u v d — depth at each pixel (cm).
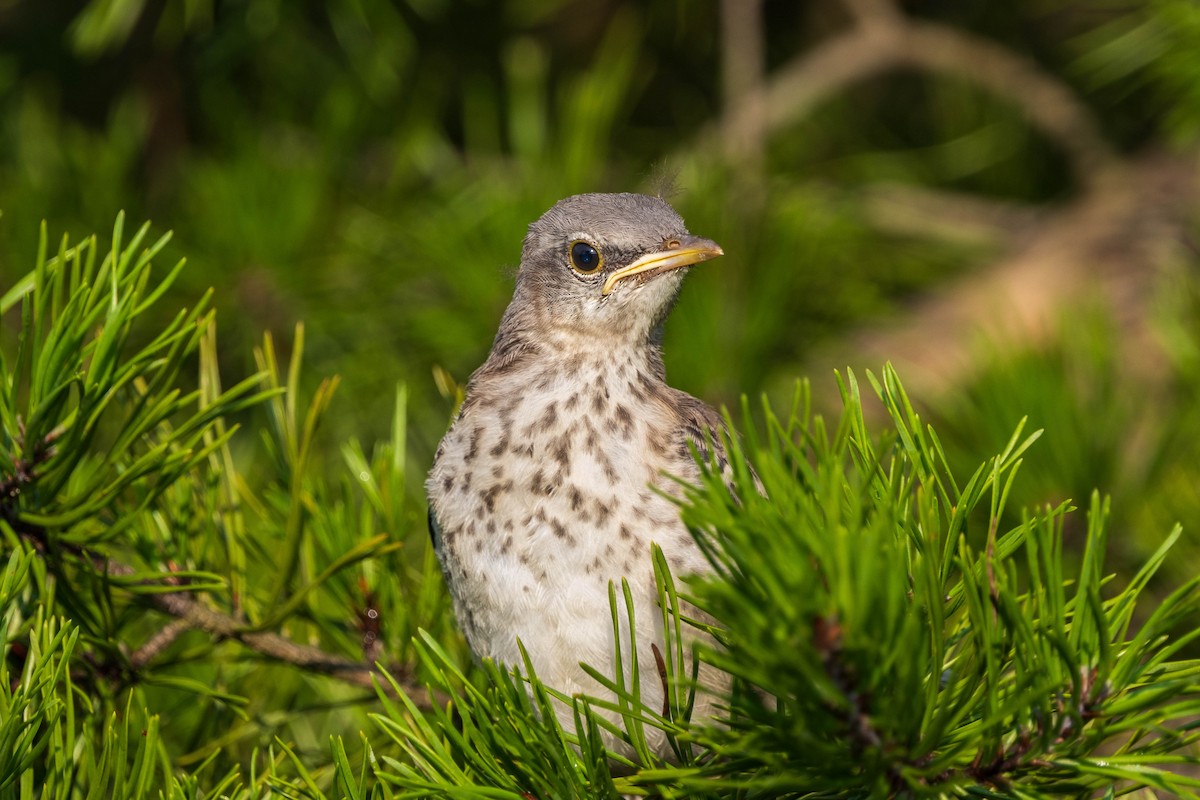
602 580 698
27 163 1158
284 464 762
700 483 714
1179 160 1384
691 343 1067
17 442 631
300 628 799
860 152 1444
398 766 546
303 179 1113
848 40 1438
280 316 1118
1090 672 466
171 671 809
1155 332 1074
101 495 647
